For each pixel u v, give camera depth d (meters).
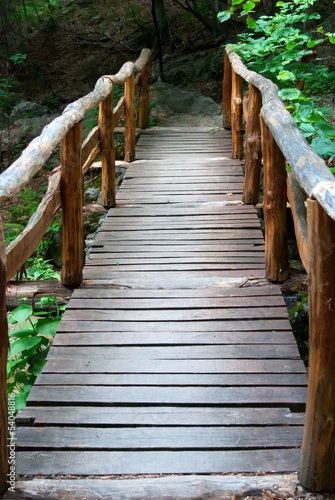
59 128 3.10
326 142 3.67
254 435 2.36
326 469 2.02
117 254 4.27
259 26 5.26
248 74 4.95
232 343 3.03
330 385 1.93
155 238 4.55
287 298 4.03
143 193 5.60
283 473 2.16
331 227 1.80
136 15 15.86
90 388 2.67
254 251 4.27
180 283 3.72
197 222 4.86
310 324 1.94
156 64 12.98
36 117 10.99
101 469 2.19
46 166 8.84
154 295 3.58
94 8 16.69
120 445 2.31
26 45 15.23
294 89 3.96
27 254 2.91
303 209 2.94
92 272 3.95
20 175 2.34
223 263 4.07
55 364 2.87
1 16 14.66
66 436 2.36
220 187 5.70
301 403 2.55
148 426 2.42
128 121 6.50
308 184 1.98
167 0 16.03
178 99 9.28
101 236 4.61
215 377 2.74
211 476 2.15
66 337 3.11
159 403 2.56
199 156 6.77
